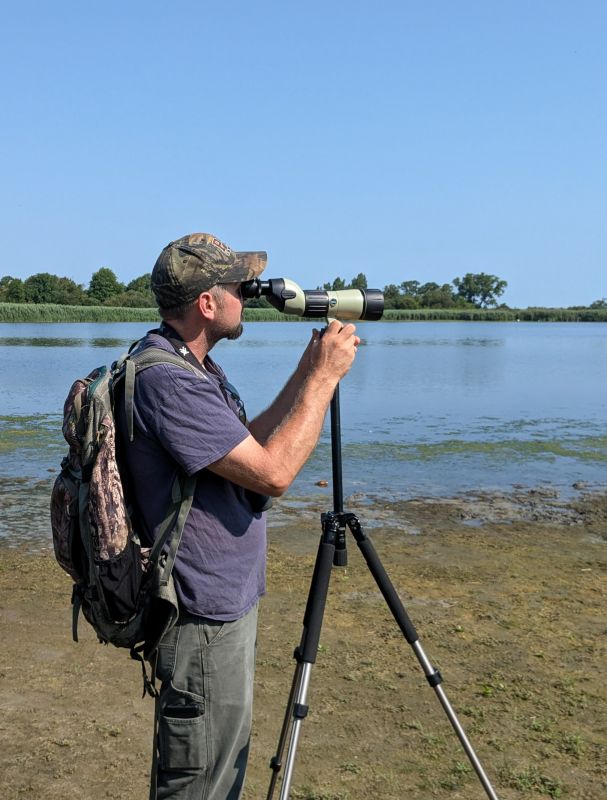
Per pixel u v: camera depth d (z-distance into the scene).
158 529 2.31
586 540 6.93
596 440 12.55
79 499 2.26
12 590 5.48
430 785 3.29
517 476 9.80
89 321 93.12
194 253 2.38
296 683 2.78
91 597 2.29
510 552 6.54
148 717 3.82
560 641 4.66
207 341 2.48
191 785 2.40
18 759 3.45
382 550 6.57
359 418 15.01
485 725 3.74
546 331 85.44
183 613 2.32
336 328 2.53
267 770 3.41
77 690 4.06
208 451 2.25
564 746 3.57
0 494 8.62
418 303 160.25
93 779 3.32
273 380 22.22
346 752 3.53
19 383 21.31
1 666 4.30
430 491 8.93
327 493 8.80
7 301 119.44
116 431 2.33
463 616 5.05
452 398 18.61
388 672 4.26
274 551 6.51
